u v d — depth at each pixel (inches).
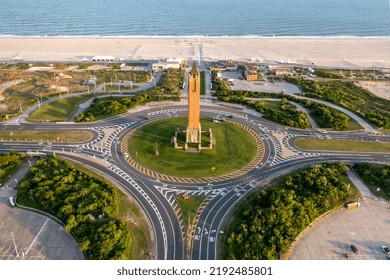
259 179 6112.2
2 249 4439.0
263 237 4702.3
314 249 4692.4
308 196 5561.0
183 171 6254.9
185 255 4505.4
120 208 5280.5
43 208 5142.7
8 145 6919.3
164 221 5073.8
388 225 5187.0
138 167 6328.7
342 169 6397.6
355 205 5511.8
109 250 4377.5
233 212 5305.1
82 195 5270.7
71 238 4655.5
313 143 7406.5
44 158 6338.6
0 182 5738.2
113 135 7411.4
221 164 6501.0
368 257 4606.3
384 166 6510.8
